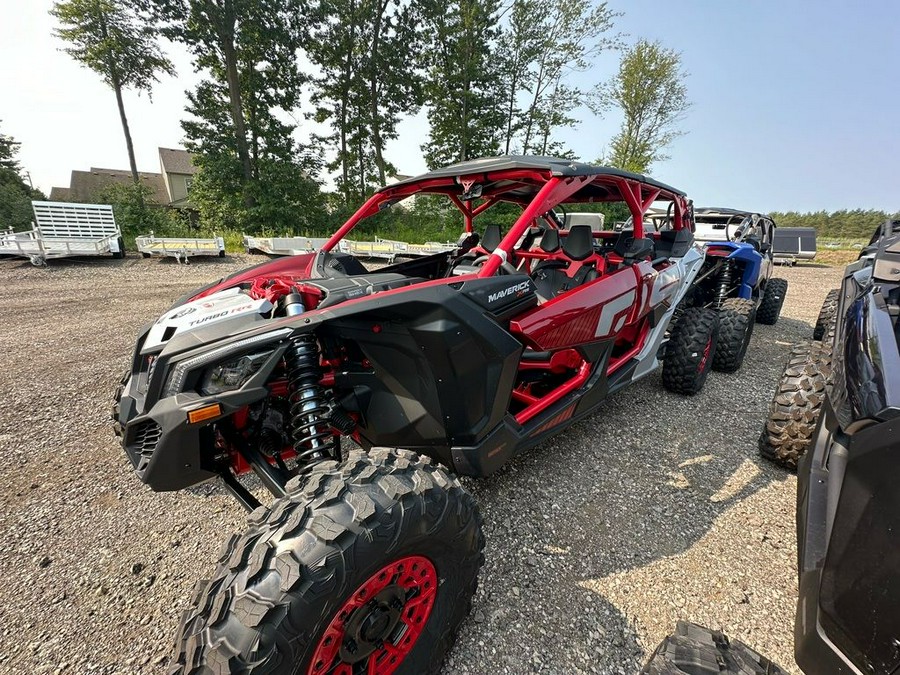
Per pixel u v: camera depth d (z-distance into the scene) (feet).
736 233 18.90
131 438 4.99
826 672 3.45
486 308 5.72
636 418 10.46
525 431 6.83
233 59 60.95
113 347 14.44
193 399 4.37
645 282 9.30
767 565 6.05
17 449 8.49
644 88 82.69
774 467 8.40
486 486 7.72
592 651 4.83
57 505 7.02
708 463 8.52
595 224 21.35
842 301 8.37
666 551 6.27
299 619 3.13
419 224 65.72
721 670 3.37
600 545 6.37
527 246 13.30
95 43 68.33
